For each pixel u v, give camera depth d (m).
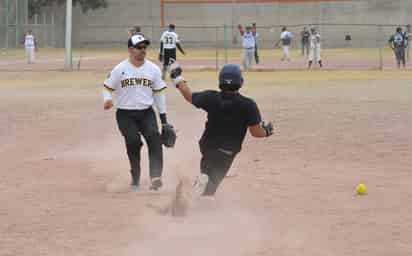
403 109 29.31
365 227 12.98
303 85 41.50
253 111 14.33
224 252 11.61
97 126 26.44
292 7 110.44
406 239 12.20
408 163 19.25
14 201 15.20
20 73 54.06
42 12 112.62
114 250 11.73
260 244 12.02
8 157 20.62
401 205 14.63
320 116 27.52
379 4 108.12
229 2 111.81
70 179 17.59
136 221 13.52
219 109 14.33
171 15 113.50
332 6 109.38
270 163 19.36
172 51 46.34
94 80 47.06
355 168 18.67
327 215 13.88
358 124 25.55
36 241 12.20
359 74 50.53
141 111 16.34
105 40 114.00
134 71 16.33
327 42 109.06
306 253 11.50
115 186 16.77
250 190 16.17
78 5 113.69
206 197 14.54
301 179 17.36
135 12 114.12
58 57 80.94
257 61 64.94
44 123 27.22
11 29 101.88
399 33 57.25
